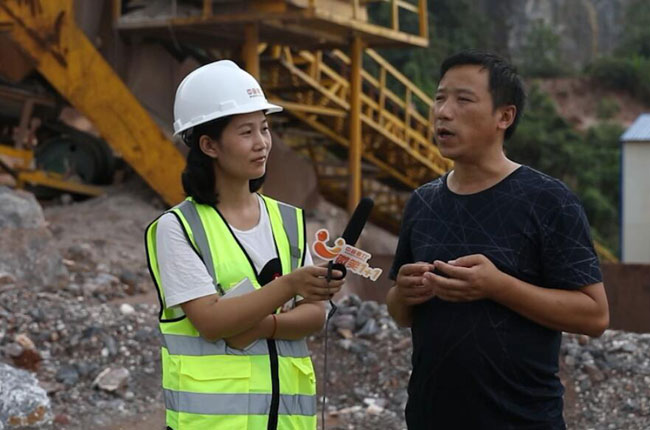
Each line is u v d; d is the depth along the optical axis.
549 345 3.29
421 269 3.24
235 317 3.21
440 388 3.31
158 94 14.23
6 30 13.16
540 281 3.27
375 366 7.66
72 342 7.73
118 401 7.04
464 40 44.50
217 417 3.25
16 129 15.12
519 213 3.24
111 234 12.33
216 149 3.37
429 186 3.49
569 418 6.79
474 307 3.26
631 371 7.22
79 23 13.47
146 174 13.23
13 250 9.55
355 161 15.24
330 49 15.52
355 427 6.70
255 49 13.15
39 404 6.54
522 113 3.36
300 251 3.50
